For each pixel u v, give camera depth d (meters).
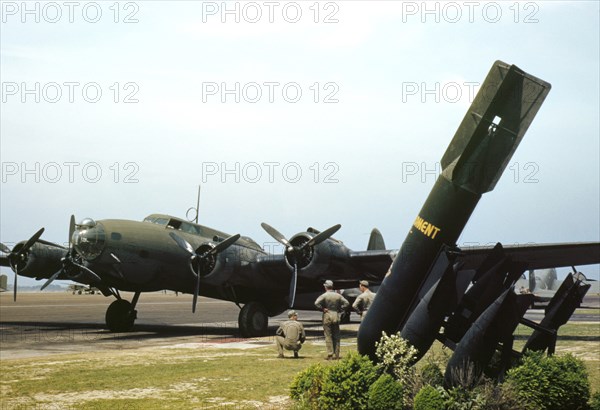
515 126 8.49
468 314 9.07
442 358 9.29
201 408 9.30
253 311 22.11
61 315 38.97
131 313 23.98
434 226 9.05
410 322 9.05
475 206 9.00
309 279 22.47
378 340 9.75
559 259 17.95
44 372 12.70
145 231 20.89
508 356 8.47
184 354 16.05
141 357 15.30
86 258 20.11
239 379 11.87
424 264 9.21
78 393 10.49
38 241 24.56
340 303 15.22
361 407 7.60
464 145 8.74
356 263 21.36
